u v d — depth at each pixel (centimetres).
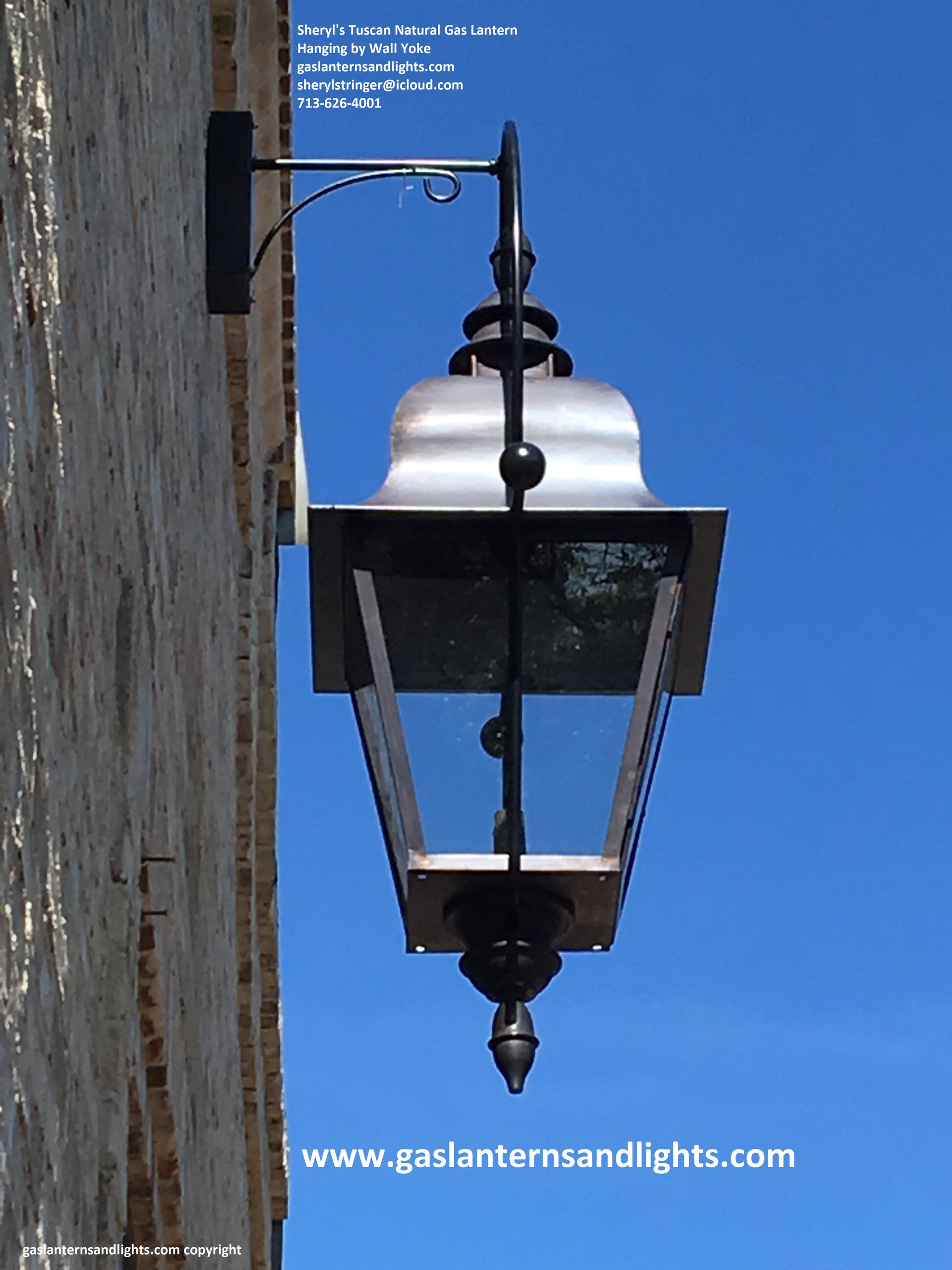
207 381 662
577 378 487
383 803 452
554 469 469
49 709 350
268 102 785
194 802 614
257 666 860
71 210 382
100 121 422
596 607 459
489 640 454
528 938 425
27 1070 324
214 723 699
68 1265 355
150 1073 501
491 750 445
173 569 548
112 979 418
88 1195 383
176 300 557
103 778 414
